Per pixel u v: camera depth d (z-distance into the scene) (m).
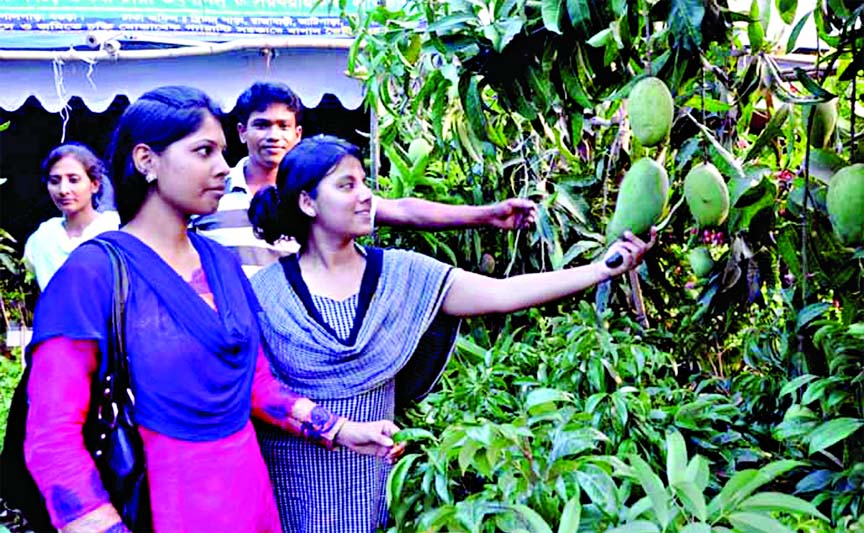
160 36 3.54
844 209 1.54
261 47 3.47
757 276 2.17
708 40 1.58
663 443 1.69
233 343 1.38
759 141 1.82
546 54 1.63
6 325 4.77
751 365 2.25
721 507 1.15
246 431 1.42
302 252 1.65
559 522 1.26
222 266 1.45
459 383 1.94
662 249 2.59
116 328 1.29
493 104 2.40
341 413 1.56
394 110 2.79
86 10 3.56
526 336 2.45
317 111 4.91
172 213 1.37
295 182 1.56
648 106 1.56
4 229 5.16
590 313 2.29
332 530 1.58
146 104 1.33
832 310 2.05
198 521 1.33
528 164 2.61
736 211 1.85
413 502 1.49
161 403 1.31
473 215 2.16
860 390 1.70
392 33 2.15
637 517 1.22
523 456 1.33
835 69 1.93
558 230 2.56
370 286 1.60
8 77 3.52
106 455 1.30
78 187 2.98
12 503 1.36
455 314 1.66
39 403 1.26
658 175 1.58
